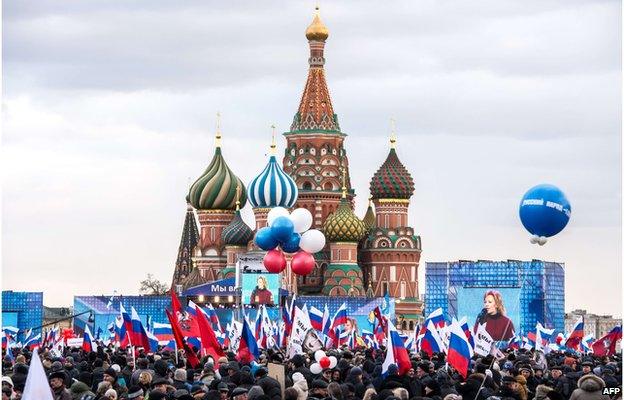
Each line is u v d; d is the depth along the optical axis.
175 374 41.00
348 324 91.06
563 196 44.03
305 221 77.81
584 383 32.75
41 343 82.31
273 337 75.75
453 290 149.62
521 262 148.62
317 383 35.66
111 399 33.19
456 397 33.00
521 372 43.50
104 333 159.88
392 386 37.81
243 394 32.28
